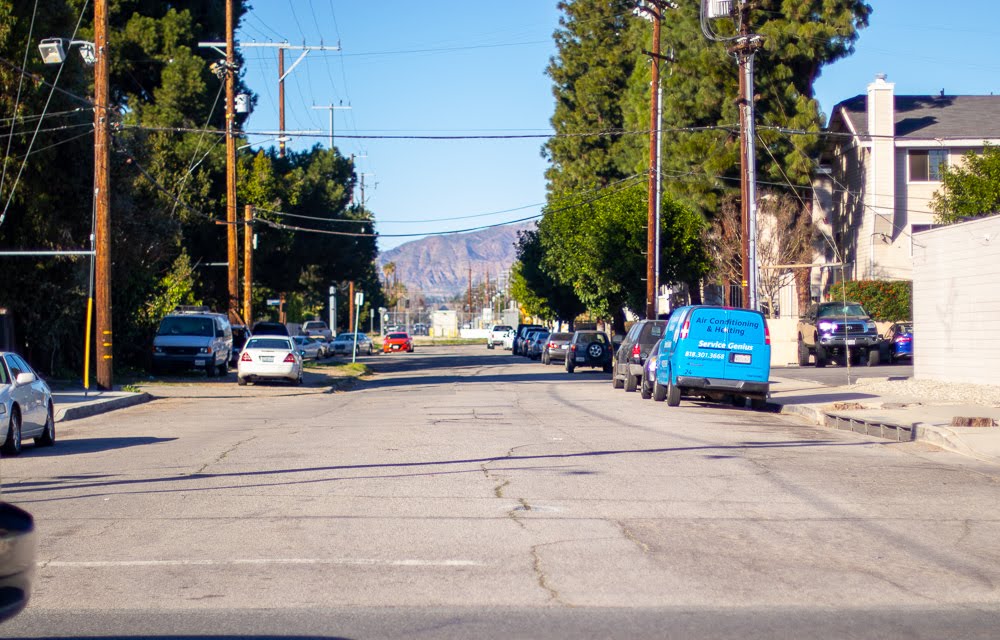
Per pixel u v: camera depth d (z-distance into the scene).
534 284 65.31
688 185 48.78
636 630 6.29
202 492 11.12
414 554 8.22
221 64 41.91
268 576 7.55
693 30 48.25
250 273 44.84
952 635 6.24
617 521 9.52
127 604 6.84
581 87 69.88
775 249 47.84
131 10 53.16
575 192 61.75
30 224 29.59
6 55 27.89
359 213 70.50
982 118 49.56
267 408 24.28
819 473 12.59
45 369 32.09
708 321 22.55
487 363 55.91
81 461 14.03
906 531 9.22
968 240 24.70
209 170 52.34
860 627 6.39
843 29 45.66
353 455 14.12
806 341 41.59
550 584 7.34
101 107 26.45
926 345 27.09
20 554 5.05
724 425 18.84
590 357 42.19
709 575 7.61
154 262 37.00
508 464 13.16
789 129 45.16
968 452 14.74
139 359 37.72
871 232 47.97
